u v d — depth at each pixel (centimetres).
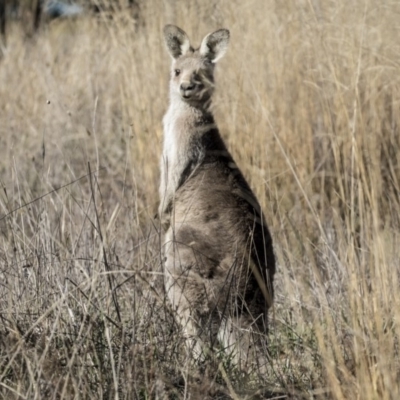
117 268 2116
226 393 1719
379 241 1812
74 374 1675
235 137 3162
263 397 1712
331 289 2161
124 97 3619
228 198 2281
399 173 2933
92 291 1797
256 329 2048
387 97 3103
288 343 1948
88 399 1628
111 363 1625
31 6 6016
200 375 1719
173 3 3675
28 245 2136
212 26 3519
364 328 1739
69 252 2138
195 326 2072
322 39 2994
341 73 3061
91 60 4584
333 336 1667
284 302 2264
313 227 2738
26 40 5334
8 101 4191
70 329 1795
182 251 2159
